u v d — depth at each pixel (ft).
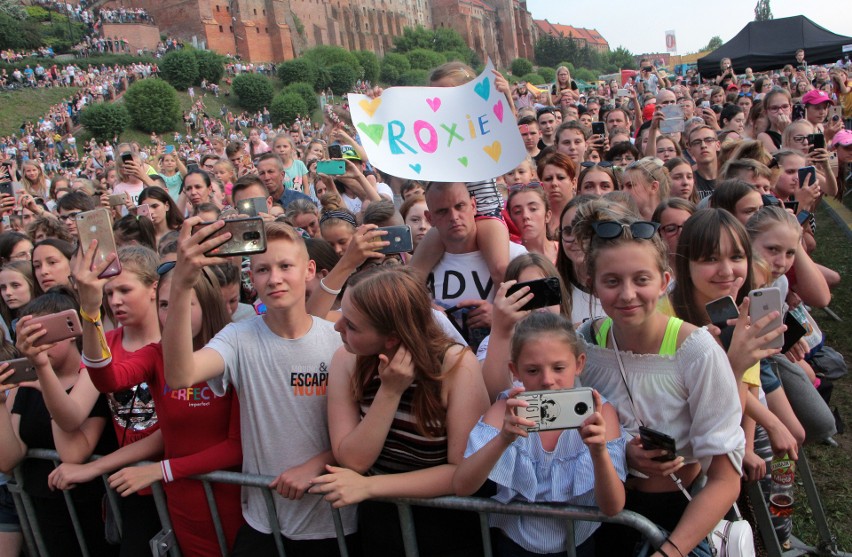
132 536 9.50
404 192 21.06
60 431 9.64
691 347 6.96
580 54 388.78
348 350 7.80
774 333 7.07
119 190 25.29
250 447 8.77
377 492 7.64
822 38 65.00
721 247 8.43
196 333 9.92
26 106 169.78
